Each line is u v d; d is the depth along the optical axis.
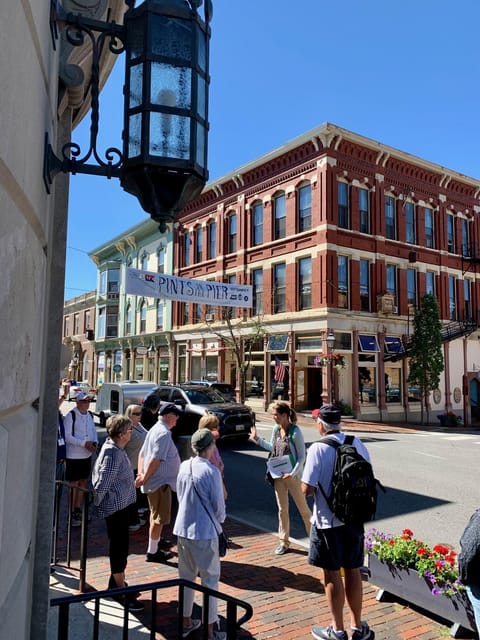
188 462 4.14
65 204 3.17
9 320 1.51
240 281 27.27
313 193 23.45
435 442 16.72
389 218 25.62
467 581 3.00
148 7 2.74
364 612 4.40
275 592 4.81
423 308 24.14
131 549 5.94
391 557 4.55
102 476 4.45
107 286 41.06
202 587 2.67
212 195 29.78
